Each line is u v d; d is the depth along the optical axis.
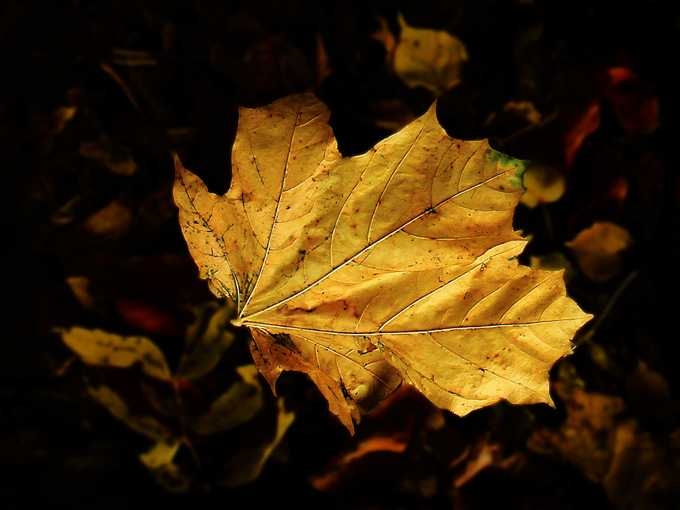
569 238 0.45
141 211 0.45
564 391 0.44
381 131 0.45
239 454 0.43
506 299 0.36
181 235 0.45
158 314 0.44
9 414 0.44
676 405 0.43
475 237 0.36
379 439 0.43
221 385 0.43
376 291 0.36
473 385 0.36
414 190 0.36
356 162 0.36
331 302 0.37
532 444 0.44
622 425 0.43
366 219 0.36
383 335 0.37
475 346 0.36
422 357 0.37
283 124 0.35
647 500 0.43
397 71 0.45
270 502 0.43
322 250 0.36
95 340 0.42
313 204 0.36
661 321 0.45
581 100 0.45
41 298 0.44
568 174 0.45
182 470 0.43
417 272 0.36
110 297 0.44
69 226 0.45
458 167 0.35
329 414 0.43
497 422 0.43
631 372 0.44
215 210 0.36
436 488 0.43
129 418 0.43
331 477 0.43
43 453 0.43
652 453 0.43
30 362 0.44
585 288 0.45
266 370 0.37
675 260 0.45
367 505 0.43
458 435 0.43
